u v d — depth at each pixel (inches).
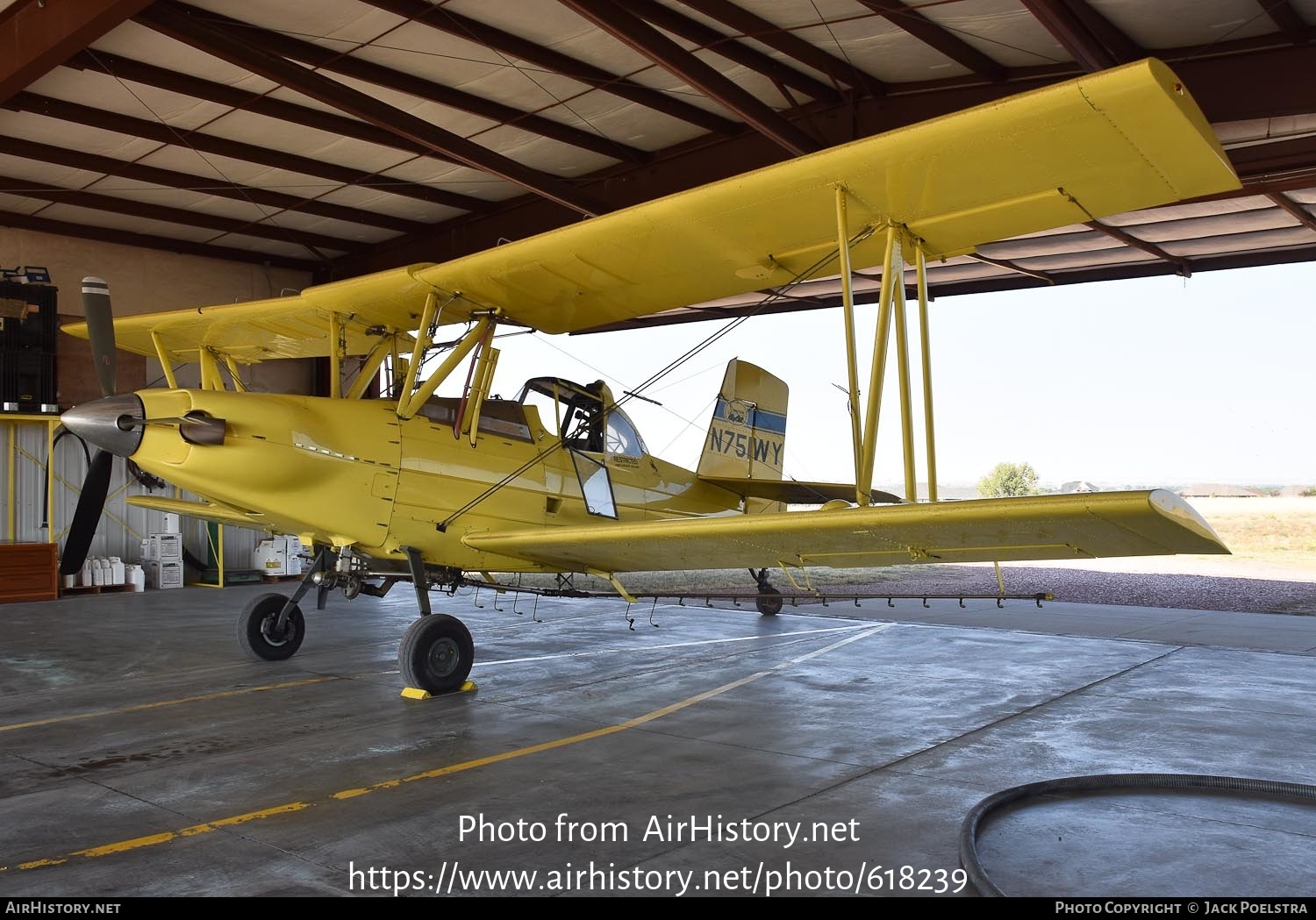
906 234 186.1
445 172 412.2
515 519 249.0
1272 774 151.9
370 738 176.9
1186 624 344.2
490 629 337.7
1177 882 108.0
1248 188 303.6
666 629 339.6
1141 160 151.1
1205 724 187.3
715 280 215.8
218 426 195.6
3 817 132.6
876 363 172.7
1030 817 130.7
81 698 216.4
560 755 164.6
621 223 187.9
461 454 238.2
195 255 510.0
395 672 248.2
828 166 160.9
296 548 516.1
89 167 386.9
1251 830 125.8
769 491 361.4
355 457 217.3
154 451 195.9
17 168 391.2
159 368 492.7
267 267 536.1
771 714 197.9
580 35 296.4
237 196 430.6
